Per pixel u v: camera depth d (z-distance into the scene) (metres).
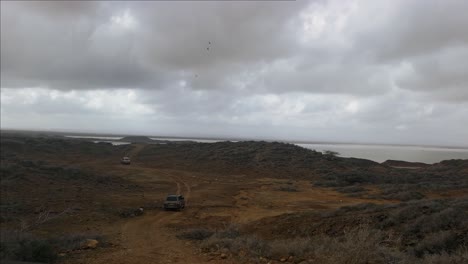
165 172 66.06
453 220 13.96
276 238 18.38
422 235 13.85
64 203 30.61
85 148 96.69
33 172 43.25
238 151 89.38
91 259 11.88
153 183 51.44
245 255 11.95
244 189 47.88
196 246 14.98
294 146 96.94
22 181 37.91
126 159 77.44
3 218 22.86
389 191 43.03
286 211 31.95
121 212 28.94
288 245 12.41
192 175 63.22
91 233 18.70
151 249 14.21
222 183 54.22
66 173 46.66
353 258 9.57
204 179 58.56
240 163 77.12
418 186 45.12
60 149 90.62
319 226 18.30
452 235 12.50
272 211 32.06
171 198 32.91
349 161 81.12
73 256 12.29
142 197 38.66
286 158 79.69
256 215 29.98
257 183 54.62
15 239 11.47
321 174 65.00
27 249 10.84
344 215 19.30
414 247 12.52
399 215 16.47
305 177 63.97
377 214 17.53
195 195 42.12
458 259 9.59
